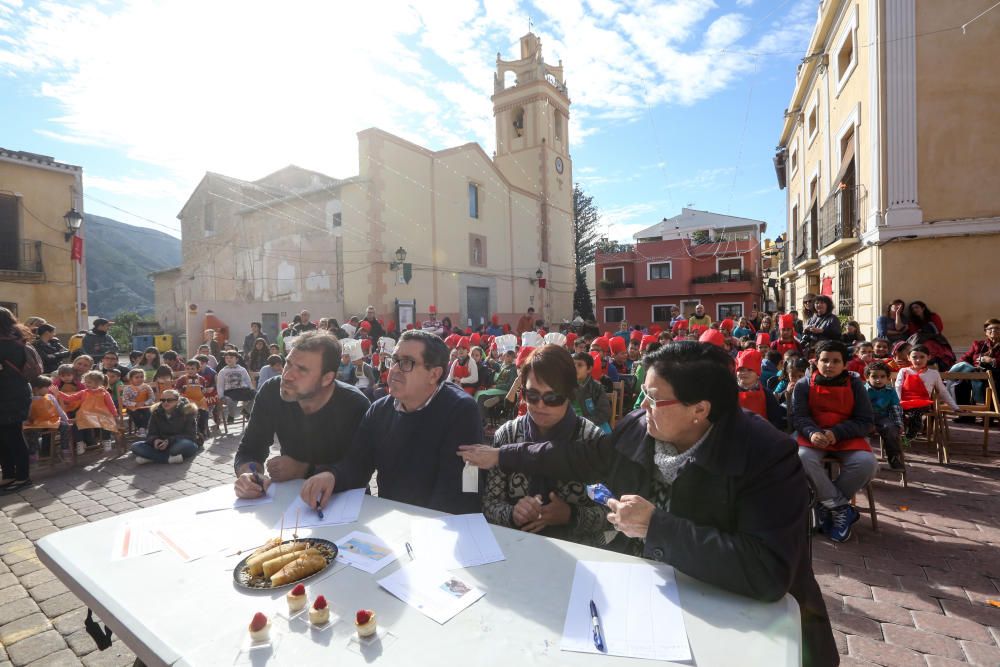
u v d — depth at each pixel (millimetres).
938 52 8320
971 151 8195
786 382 5668
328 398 2730
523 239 25281
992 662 2387
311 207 18953
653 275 34125
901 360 7152
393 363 2432
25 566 3531
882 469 5281
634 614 1222
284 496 2117
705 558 1324
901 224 8477
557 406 2273
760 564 1277
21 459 5320
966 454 5801
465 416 2447
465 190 21656
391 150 18172
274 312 16266
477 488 2320
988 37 8102
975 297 8164
